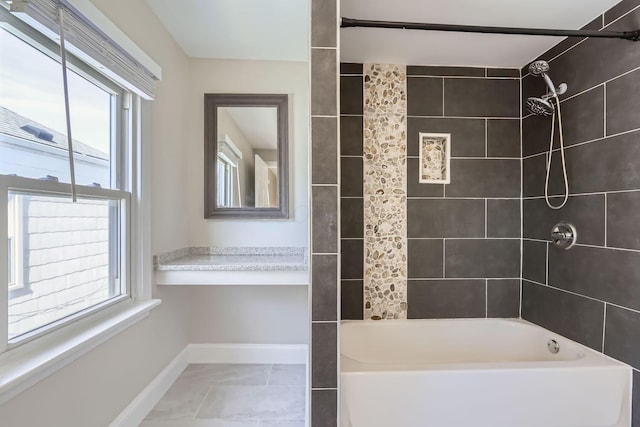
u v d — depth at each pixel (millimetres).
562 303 1823
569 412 1429
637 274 1412
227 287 2352
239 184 2305
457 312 2154
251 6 1741
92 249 1425
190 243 2301
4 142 1004
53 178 1188
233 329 2355
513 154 2162
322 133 1255
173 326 2074
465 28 1461
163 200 1939
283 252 2328
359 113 2100
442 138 2154
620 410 1442
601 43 1579
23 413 1007
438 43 1864
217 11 1786
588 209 1654
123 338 1527
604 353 1562
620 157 1481
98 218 1466
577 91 1715
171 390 1949
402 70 2125
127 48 1466
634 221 1423
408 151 2127
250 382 2051
